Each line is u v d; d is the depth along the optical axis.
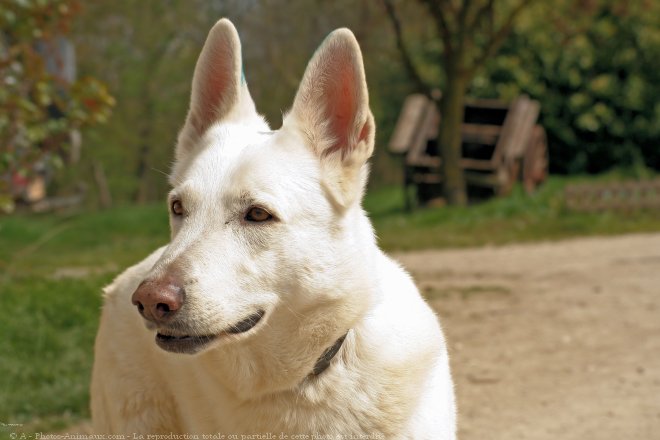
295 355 3.88
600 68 25.44
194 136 4.32
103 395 4.79
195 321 3.58
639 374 7.48
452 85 21.06
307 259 3.82
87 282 10.12
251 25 32.06
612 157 25.58
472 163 21.81
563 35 25.12
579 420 6.46
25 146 11.27
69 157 23.14
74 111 10.91
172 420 4.55
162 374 4.48
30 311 8.83
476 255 14.69
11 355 7.81
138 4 34.38
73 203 30.23
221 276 3.67
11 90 10.73
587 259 13.55
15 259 12.22
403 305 4.16
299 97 4.01
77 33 33.03
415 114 22.42
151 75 35.16
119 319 4.71
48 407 6.87
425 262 13.95
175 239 3.79
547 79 25.52
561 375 7.59
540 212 18.94
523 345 8.61
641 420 6.39
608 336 8.80
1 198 10.86
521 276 12.31
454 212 19.52
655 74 25.25
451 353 8.42
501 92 25.39
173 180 4.22
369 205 24.16
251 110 4.38
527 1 20.58
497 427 6.38
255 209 3.78
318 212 3.87
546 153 25.06
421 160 21.97
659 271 12.01
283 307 3.83
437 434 4.04
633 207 18.73
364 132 3.96
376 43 29.88
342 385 3.91
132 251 15.73
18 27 10.51
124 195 36.50
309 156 3.95
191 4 34.50
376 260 4.12
